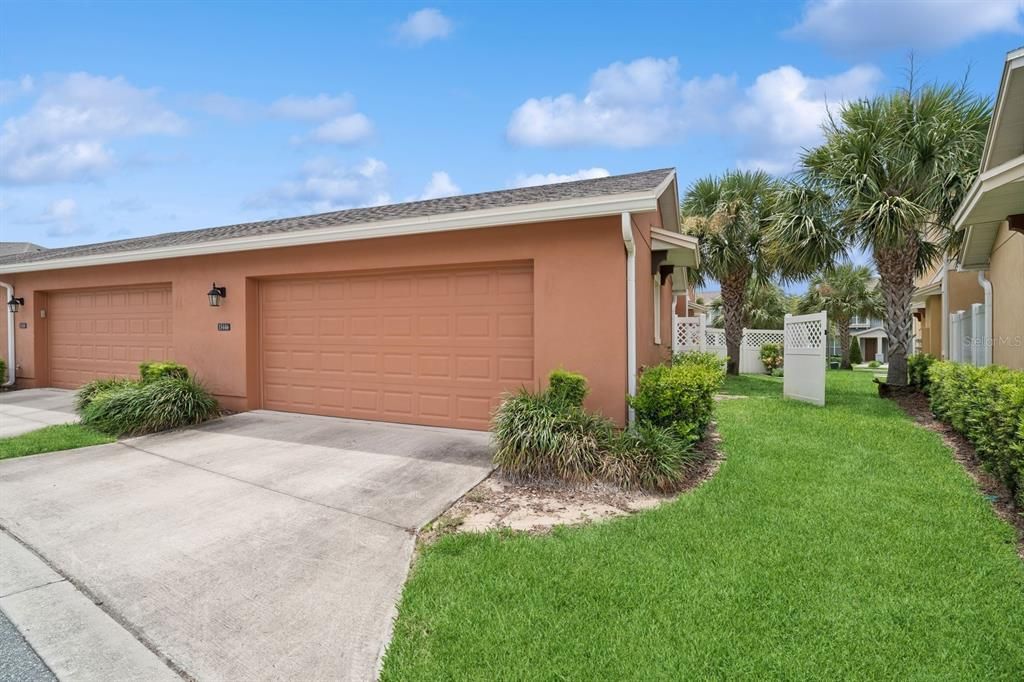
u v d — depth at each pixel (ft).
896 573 10.22
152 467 18.37
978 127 29.43
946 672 7.48
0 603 9.86
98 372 35.37
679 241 26.25
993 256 29.35
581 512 13.92
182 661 8.20
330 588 10.28
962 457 18.10
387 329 25.03
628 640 8.25
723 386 39.73
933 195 29.19
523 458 16.31
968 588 9.66
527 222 20.59
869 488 15.01
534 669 7.64
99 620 9.32
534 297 21.45
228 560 11.46
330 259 25.61
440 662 7.86
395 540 12.36
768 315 84.58
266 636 8.80
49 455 20.03
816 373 28.40
